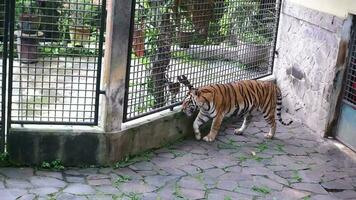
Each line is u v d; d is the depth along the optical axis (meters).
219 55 6.79
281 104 7.12
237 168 5.82
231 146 6.42
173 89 6.27
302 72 7.36
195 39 6.32
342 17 6.58
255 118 7.46
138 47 5.63
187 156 6.01
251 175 5.68
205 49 6.53
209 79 6.74
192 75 6.49
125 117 5.67
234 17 6.82
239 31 7.00
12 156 5.34
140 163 5.73
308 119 7.24
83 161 5.51
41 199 4.82
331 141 6.80
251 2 7.05
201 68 6.56
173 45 6.05
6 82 5.40
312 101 7.16
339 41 6.62
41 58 5.93
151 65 5.86
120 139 5.59
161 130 6.10
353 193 5.50
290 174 5.80
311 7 7.13
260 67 7.73
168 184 5.32
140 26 5.56
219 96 6.40
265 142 6.64
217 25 6.57
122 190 5.12
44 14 5.46
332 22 6.74
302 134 6.99
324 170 5.98
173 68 6.18
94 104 5.46
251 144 6.54
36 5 5.43
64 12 5.41
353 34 6.50
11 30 5.01
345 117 6.68
